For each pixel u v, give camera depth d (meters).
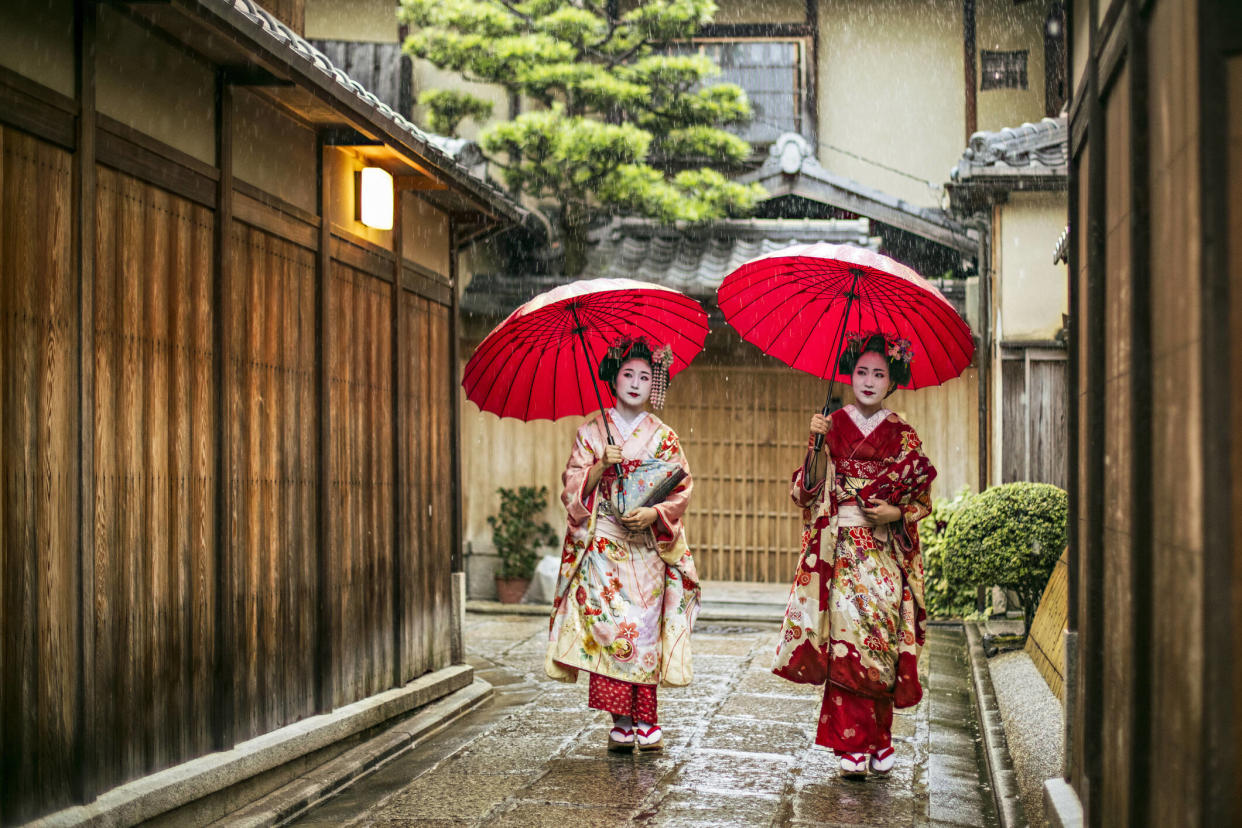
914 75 13.77
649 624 5.03
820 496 4.72
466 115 12.48
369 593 5.75
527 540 12.08
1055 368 10.19
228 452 4.36
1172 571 2.28
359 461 5.67
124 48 3.83
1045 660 6.14
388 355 6.09
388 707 5.61
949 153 13.65
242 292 4.56
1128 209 2.74
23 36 3.29
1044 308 10.24
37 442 3.30
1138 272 2.55
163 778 3.84
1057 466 10.16
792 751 5.14
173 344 4.06
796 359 5.10
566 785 4.59
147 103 3.96
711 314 11.86
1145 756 2.51
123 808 3.53
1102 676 3.12
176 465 4.07
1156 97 2.46
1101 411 3.21
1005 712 5.45
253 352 4.63
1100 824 3.06
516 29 12.24
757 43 14.00
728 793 4.43
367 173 5.66
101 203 3.67
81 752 3.45
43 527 3.32
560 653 5.06
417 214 6.62
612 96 11.64
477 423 12.27
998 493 7.47
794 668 4.69
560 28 11.79
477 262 12.30
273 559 4.76
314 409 5.19
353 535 5.57
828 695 4.66
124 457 3.76
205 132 4.32
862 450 4.68
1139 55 2.58
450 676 6.50
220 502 4.31
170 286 4.06
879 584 4.63
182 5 3.51
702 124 12.41
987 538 7.34
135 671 3.79
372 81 13.39
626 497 5.04
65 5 3.48
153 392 3.93
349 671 5.48
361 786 4.78
